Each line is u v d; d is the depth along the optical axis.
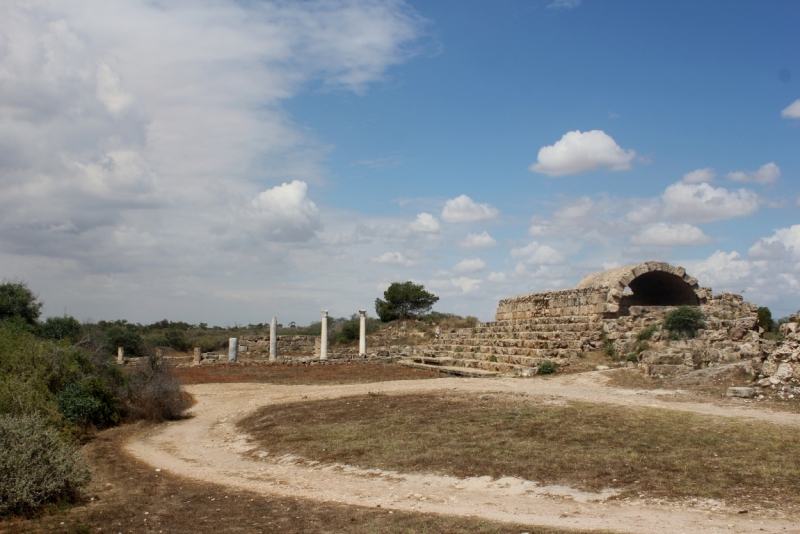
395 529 10.93
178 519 11.97
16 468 12.37
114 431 22.81
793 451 14.48
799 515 10.94
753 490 12.27
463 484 14.07
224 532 11.16
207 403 29.61
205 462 17.86
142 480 15.33
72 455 13.71
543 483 13.66
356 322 70.88
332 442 18.36
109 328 60.56
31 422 13.73
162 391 26.02
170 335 72.62
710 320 33.03
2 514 12.09
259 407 26.09
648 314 34.41
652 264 36.91
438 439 17.61
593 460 14.78
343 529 11.14
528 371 31.28
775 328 42.00
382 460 16.23
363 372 42.56
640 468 13.96
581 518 11.34
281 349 63.56
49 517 12.06
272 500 13.29
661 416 18.61
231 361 51.62
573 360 32.16
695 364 27.69
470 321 67.00
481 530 10.67
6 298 37.28
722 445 15.27
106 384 24.91
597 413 19.41
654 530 10.46
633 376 27.44
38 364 22.72
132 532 11.19
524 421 18.94
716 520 10.88
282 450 18.38
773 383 22.42
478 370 36.72
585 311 38.28
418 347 55.59
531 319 41.78
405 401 23.98
